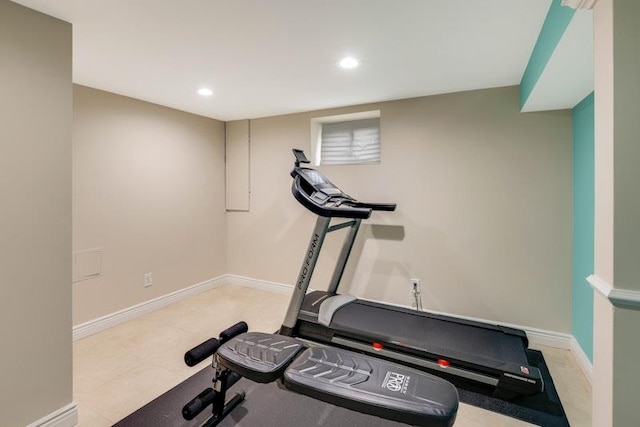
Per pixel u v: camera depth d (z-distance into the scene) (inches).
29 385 62.7
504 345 86.4
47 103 64.2
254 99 119.7
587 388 80.6
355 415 72.2
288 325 105.2
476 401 76.7
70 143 68.1
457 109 110.4
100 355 95.4
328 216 96.0
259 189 152.6
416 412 49.6
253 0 58.2
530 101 89.6
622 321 36.1
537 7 60.8
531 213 102.2
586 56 60.9
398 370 59.8
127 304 119.9
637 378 35.7
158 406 73.5
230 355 64.6
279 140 145.8
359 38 73.0
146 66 88.9
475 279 110.2
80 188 105.0
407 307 119.1
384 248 124.0
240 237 159.5
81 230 105.7
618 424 36.4
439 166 113.9
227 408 71.6
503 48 77.7
